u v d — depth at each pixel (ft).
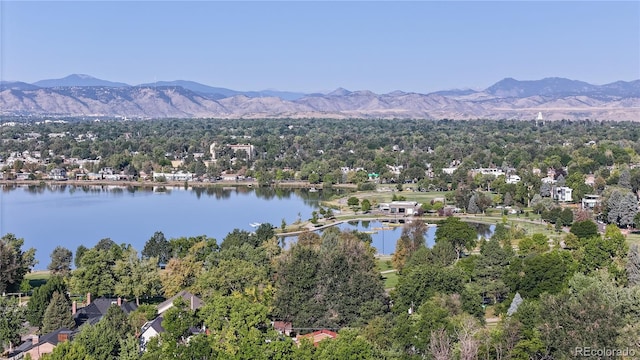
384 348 457.27
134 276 628.69
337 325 533.96
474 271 617.62
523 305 460.55
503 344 425.69
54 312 533.96
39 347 493.77
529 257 625.00
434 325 446.60
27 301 637.30
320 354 427.74
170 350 435.94
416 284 545.85
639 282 600.80
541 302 465.88
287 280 557.33
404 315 472.85
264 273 609.83
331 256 583.58
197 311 485.15
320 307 537.24
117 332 471.21
